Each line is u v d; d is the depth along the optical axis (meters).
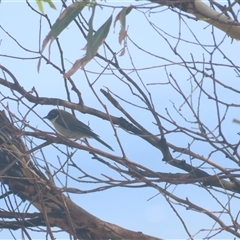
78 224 10.82
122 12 7.41
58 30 8.14
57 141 9.59
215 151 9.17
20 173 10.64
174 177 10.03
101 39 7.81
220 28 9.49
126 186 9.83
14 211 10.37
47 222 9.55
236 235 9.02
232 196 9.28
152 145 10.98
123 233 10.88
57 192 9.52
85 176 9.84
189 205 9.53
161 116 9.40
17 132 10.01
